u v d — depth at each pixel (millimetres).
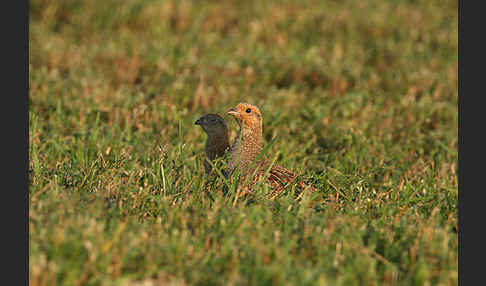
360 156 18938
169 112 21469
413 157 19750
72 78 24297
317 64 27656
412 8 38688
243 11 35938
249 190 14766
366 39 33375
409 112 23078
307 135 20734
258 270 11000
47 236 11359
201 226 12609
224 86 24781
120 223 12336
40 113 20766
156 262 11281
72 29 32500
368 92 25297
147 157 17203
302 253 11953
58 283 10617
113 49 28344
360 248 12117
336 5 38688
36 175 14750
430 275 11719
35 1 34562
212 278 11031
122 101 22094
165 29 32531
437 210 14781
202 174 16297
